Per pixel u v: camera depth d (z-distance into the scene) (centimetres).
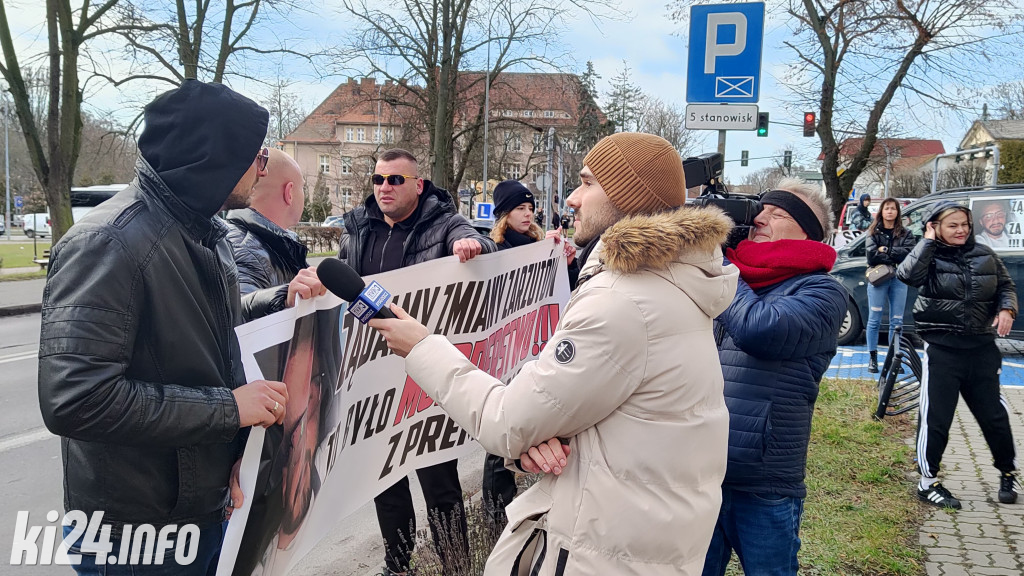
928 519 379
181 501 159
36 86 1672
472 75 2452
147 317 150
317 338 195
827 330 227
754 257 239
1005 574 317
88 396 137
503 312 314
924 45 1510
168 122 157
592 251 164
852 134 1731
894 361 553
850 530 359
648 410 145
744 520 234
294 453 184
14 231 5319
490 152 3256
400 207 321
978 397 402
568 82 2375
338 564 338
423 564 278
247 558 168
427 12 2228
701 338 151
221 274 170
